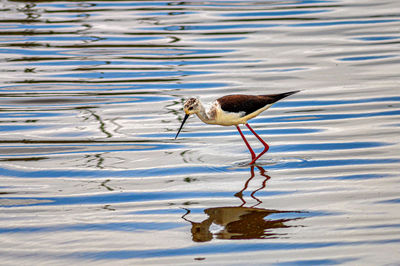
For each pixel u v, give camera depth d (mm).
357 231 9781
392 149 13320
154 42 22453
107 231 10141
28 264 9148
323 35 22797
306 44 21906
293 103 16844
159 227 10242
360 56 20484
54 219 10617
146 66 20062
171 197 11398
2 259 9305
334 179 11938
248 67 19750
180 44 22156
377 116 15469
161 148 13969
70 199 11422
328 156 13156
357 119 15375
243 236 9812
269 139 14391
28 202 11320
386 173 12078
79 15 25969
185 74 19250
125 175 12492
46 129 15266
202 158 13320
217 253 9297
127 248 9539
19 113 16359
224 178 12211
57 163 13172
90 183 12133
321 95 17266
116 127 15305
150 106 16750
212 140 14484
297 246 9406
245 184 11883
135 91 17938
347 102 16609
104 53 21391
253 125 15477
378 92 17234
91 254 9398
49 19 25391
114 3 28156
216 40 22516
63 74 19500
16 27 24250
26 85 18516
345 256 9031
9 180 12320
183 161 13156
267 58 20578
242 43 22172
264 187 11711
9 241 9844
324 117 15688
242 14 25828
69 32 23594
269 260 9016
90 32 23578
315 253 9172
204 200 11227
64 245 9695
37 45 22172
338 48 21375
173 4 27828
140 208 10984
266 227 10078
